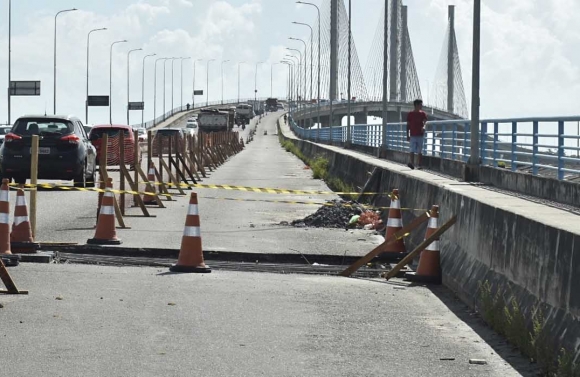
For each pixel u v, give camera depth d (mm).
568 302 10781
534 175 23594
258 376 9984
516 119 27516
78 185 35938
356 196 36438
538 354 10688
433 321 13477
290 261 20250
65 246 20109
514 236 13430
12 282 14500
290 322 13062
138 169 30609
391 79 144125
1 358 10461
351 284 16953
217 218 28625
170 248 20203
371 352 11320
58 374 9805
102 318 12852
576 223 12758
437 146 42719
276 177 53938
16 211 19016
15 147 35094
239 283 16531
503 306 12969
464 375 10266
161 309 13695
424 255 17453
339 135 96562
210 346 11391
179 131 81750
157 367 10234
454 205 18078
